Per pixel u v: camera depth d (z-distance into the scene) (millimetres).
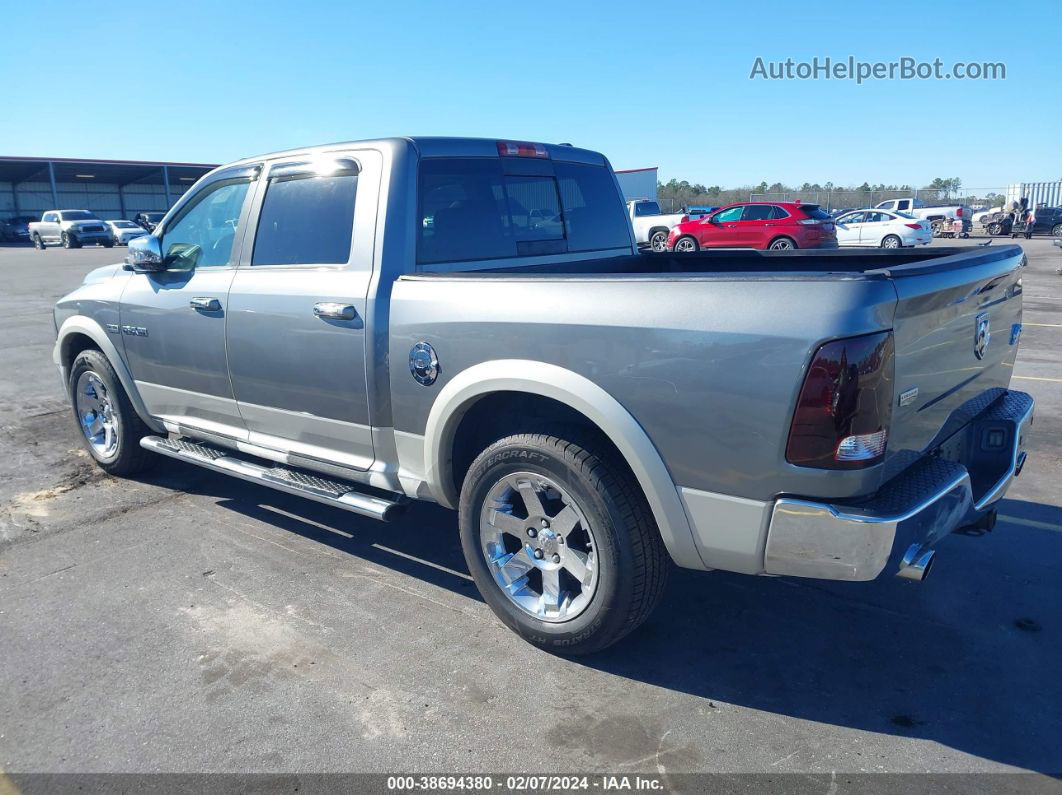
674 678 3098
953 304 2824
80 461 5781
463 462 3510
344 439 3768
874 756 2648
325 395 3738
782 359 2467
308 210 3852
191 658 3244
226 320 4105
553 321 2939
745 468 2590
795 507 2525
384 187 3586
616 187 4934
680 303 2676
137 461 5270
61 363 5500
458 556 4184
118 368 4934
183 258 4469
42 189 53781
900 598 3701
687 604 3672
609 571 2928
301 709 2916
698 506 2727
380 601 3699
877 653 3260
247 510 4824
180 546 4312
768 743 2719
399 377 3449
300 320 3738
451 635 3406
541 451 3004
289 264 3902
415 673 3131
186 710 2920
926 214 35531
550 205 4406
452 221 3814
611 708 2914
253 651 3289
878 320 2408
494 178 4043
